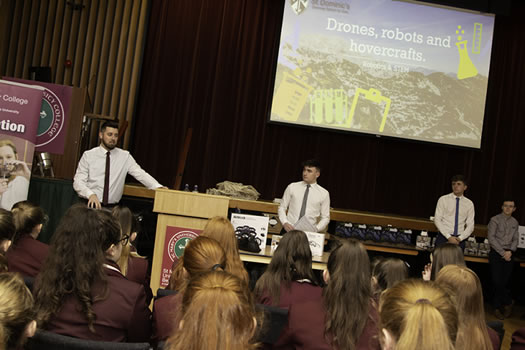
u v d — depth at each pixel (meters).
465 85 7.55
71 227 1.96
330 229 6.93
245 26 7.54
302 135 7.62
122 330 1.96
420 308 1.10
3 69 7.23
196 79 7.45
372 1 7.42
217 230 2.68
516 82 7.88
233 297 1.18
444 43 7.52
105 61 7.40
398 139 7.46
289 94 7.35
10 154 4.37
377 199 7.73
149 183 4.82
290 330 2.01
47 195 4.75
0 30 7.11
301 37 7.34
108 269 2.09
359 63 7.40
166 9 7.42
